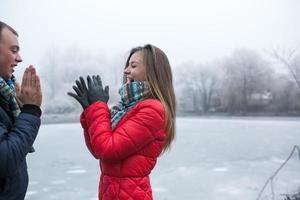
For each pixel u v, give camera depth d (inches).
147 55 76.7
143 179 71.4
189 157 527.5
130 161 70.2
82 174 411.5
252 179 363.6
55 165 471.8
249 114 1331.2
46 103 1198.9
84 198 310.5
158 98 74.4
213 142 720.3
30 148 64.7
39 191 334.3
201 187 339.3
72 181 375.6
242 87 1213.1
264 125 1074.1
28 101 64.5
